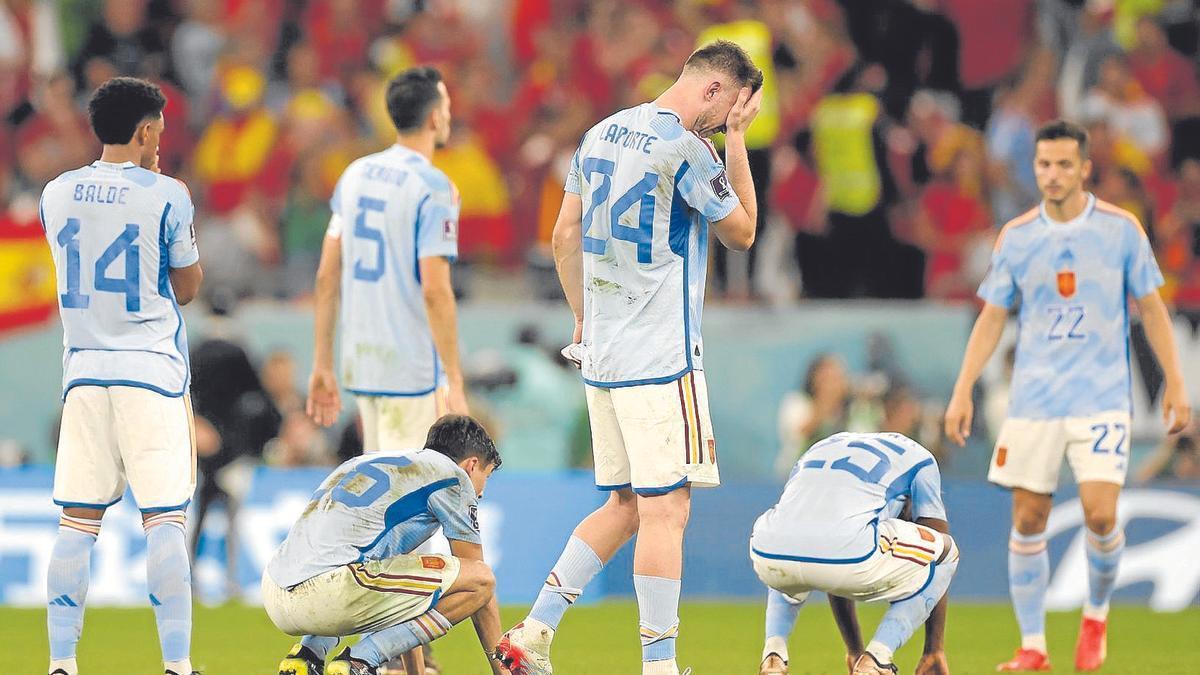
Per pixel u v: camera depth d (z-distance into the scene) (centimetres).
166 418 2150
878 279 4991
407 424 2561
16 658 2878
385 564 2033
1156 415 4372
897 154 5122
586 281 2081
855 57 5222
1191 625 3569
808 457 2200
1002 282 2839
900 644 2109
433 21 5584
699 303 2067
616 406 2052
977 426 4369
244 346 4094
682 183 2002
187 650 2141
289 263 4962
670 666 2031
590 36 5447
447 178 2548
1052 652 3083
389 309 2539
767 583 2191
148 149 2202
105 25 5506
